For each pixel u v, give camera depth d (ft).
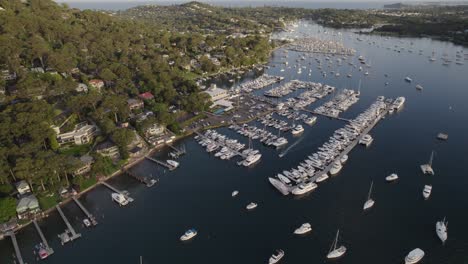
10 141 503.20
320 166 533.96
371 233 403.75
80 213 442.09
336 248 379.14
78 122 636.89
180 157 581.53
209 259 370.94
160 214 442.09
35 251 380.37
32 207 431.02
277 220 428.56
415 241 390.01
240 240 397.60
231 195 479.00
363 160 561.02
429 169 522.06
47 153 479.41
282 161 562.25
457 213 434.30
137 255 376.68
